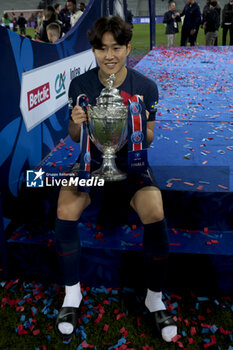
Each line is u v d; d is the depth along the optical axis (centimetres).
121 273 189
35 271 197
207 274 183
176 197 194
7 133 193
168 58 732
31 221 214
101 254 184
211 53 802
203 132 285
